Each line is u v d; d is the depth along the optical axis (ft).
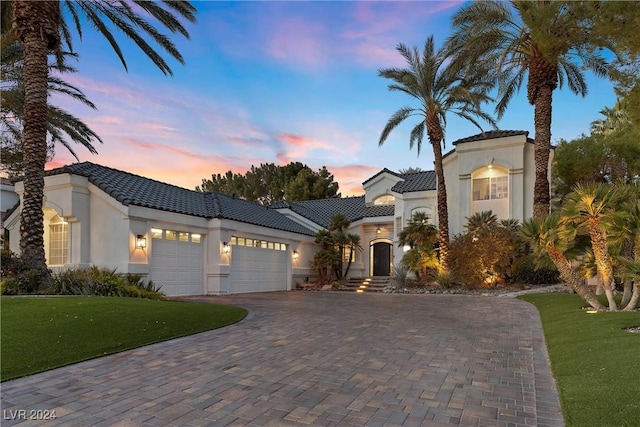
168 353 22.02
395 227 80.84
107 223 49.03
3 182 62.85
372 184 92.68
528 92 56.90
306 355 21.76
